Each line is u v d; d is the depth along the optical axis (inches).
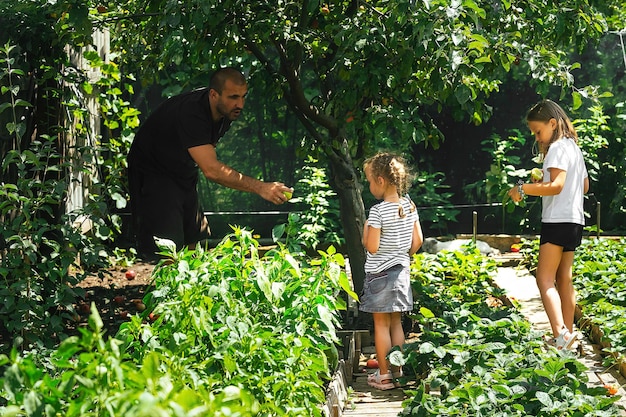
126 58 329.7
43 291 268.2
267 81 302.2
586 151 448.1
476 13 221.8
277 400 159.2
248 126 476.1
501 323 226.2
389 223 231.9
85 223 358.0
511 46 239.6
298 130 475.5
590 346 264.2
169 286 174.9
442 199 465.1
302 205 474.9
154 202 274.1
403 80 275.3
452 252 340.5
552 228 244.2
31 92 295.4
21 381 106.9
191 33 242.4
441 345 230.8
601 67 471.2
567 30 264.7
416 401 196.1
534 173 248.7
